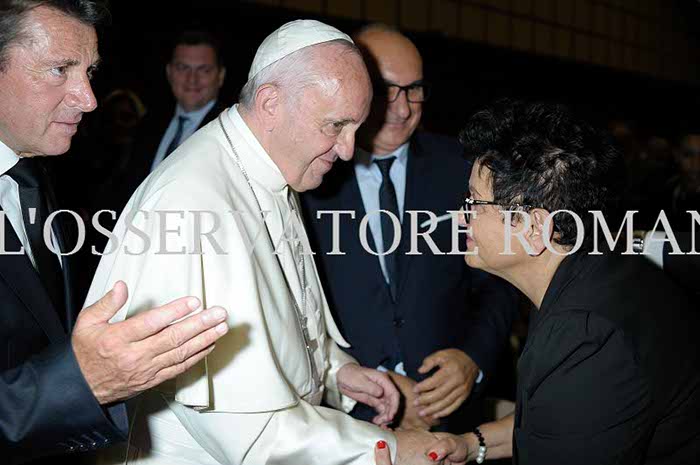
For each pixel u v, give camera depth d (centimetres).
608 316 157
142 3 553
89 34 159
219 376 172
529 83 867
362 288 255
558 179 169
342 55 185
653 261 208
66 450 147
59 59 155
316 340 211
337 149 192
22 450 142
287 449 178
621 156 177
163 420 185
